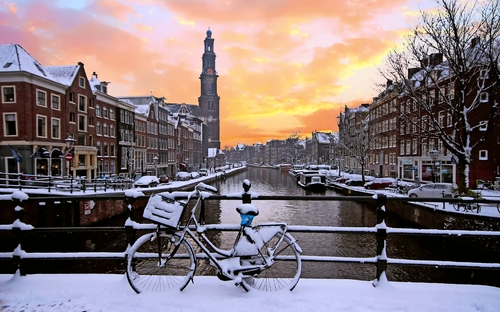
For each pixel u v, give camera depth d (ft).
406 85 61.36
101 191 71.82
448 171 98.12
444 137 55.42
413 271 37.96
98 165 117.50
